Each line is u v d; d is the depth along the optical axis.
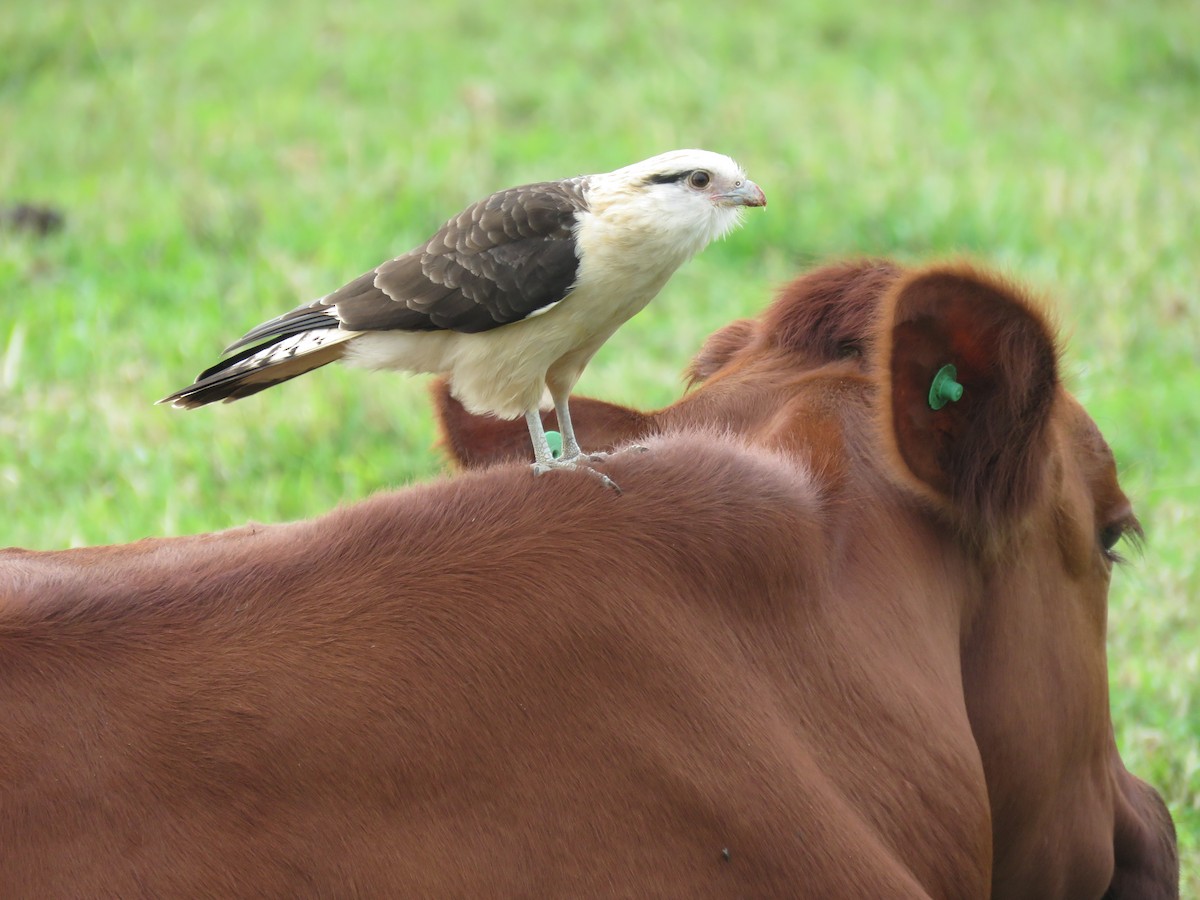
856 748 6.38
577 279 7.35
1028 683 7.36
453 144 25.95
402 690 5.74
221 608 5.89
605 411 8.27
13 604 5.79
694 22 33.31
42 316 19.27
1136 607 13.62
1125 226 22.30
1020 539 7.23
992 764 7.27
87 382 17.75
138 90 28.89
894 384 6.94
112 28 32.06
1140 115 28.81
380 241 22.11
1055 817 7.63
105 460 15.98
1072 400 8.01
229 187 24.22
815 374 7.60
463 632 5.89
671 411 7.70
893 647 6.68
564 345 7.56
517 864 5.62
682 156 7.48
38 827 5.36
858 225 22.44
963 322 6.89
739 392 7.62
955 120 27.53
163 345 18.50
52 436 16.56
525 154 25.88
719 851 5.83
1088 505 7.82
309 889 5.43
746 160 25.31
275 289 20.06
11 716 5.51
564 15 34.00
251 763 5.52
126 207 23.27
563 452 7.66
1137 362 18.77
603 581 6.11
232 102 28.67
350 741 5.61
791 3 34.88
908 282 6.79
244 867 5.40
